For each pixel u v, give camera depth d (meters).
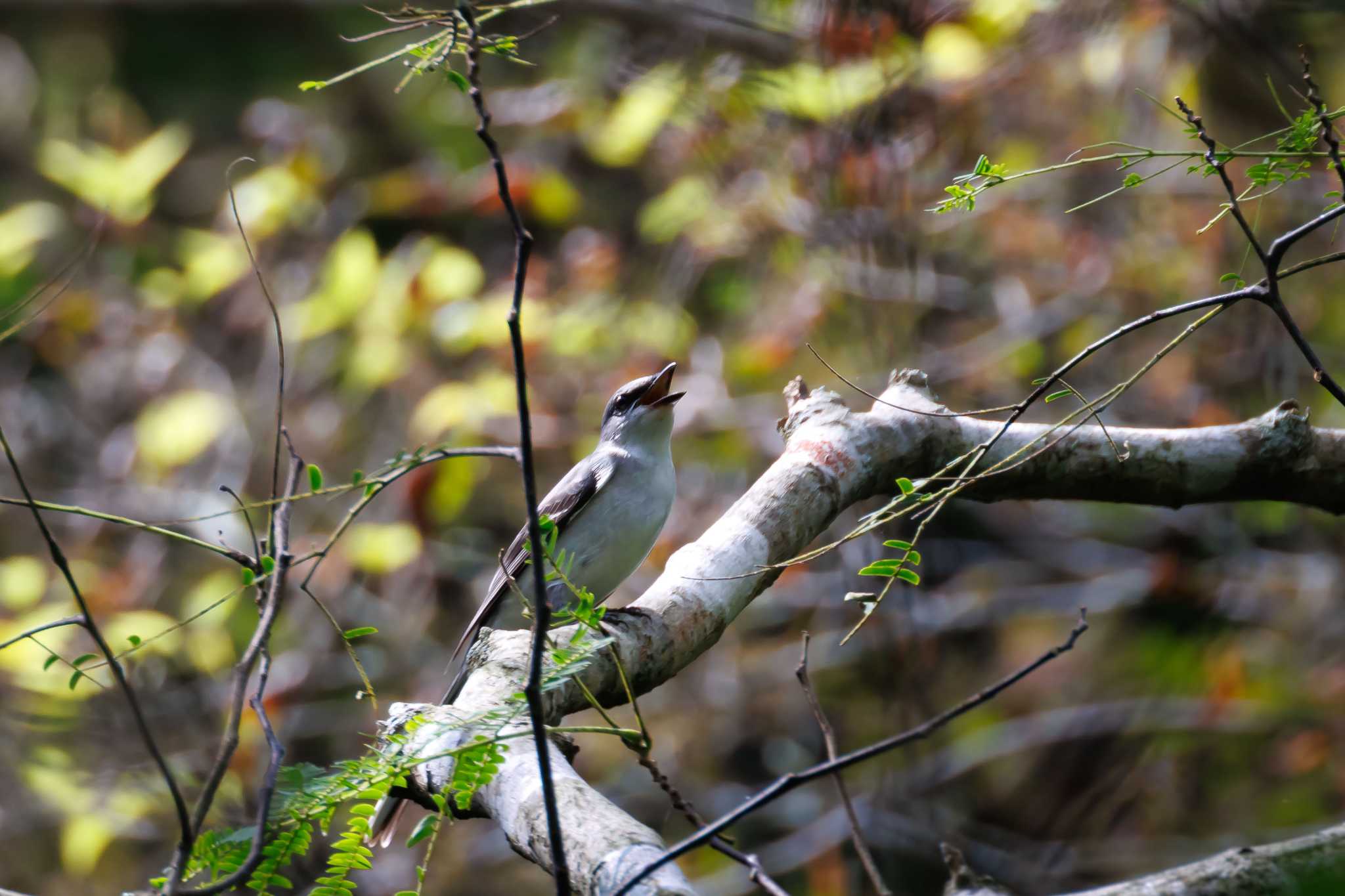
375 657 13.22
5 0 16.58
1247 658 13.85
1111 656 15.13
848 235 11.28
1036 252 13.41
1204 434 5.87
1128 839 14.09
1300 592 13.96
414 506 12.25
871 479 5.89
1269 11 10.84
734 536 5.43
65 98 16.98
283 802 3.58
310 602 12.98
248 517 3.92
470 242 14.94
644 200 14.78
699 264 13.44
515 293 2.97
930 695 12.67
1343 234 12.19
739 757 14.74
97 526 13.28
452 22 3.37
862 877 13.00
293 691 12.59
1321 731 13.05
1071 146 12.95
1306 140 4.25
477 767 3.59
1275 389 12.35
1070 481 5.92
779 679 14.06
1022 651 15.23
